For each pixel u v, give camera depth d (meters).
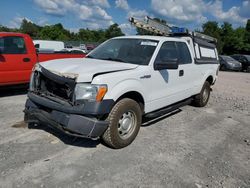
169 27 9.55
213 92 10.91
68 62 4.62
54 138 4.64
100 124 3.95
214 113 7.25
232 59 25.03
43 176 3.49
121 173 3.68
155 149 4.52
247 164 4.27
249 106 8.54
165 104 5.56
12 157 3.92
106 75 4.07
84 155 4.13
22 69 7.41
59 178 3.47
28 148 4.24
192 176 3.75
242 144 5.09
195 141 5.04
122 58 5.09
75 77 3.91
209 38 8.48
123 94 4.30
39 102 4.27
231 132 5.75
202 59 7.25
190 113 7.01
